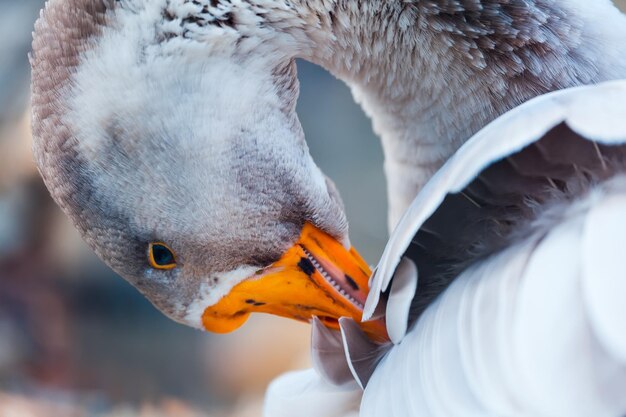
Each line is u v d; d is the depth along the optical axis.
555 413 1.42
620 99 1.45
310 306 1.61
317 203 1.61
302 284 1.61
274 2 1.58
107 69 1.57
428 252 1.51
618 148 1.46
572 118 1.44
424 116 1.60
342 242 1.62
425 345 1.47
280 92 1.60
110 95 1.58
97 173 1.59
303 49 1.59
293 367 2.30
